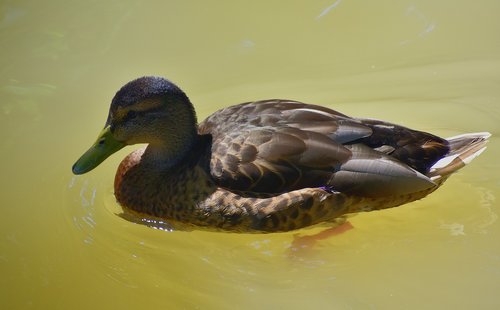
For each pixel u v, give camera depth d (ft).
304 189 32.17
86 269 32.58
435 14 48.73
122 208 36.40
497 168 37.04
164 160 35.12
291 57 46.03
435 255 32.37
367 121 33.71
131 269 32.58
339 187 32.27
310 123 33.17
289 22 48.88
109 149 35.40
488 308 29.17
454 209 34.96
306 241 33.71
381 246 33.22
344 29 48.06
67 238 34.37
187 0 51.19
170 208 34.12
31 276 32.12
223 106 41.57
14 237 34.27
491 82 42.78
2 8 50.60
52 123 41.60
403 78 43.70
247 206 32.22
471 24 47.67
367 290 30.71
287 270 32.27
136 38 47.80
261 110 34.27
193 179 33.45
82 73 44.98
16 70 45.39
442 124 39.75
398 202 33.71
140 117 34.76
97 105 42.63
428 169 33.47
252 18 49.24
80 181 38.24
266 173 32.12
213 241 34.04
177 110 34.78
